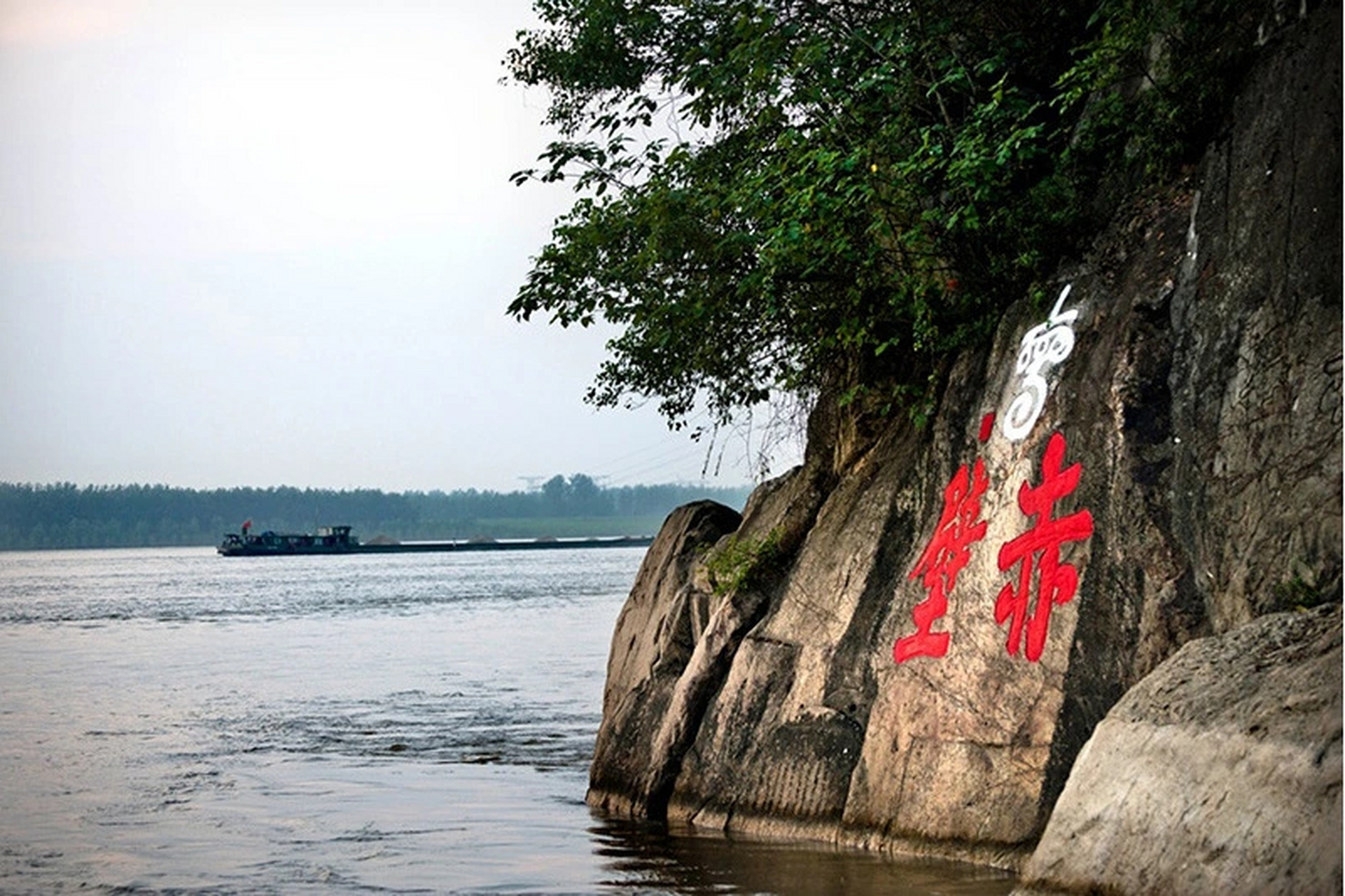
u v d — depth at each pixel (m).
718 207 13.92
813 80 13.65
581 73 16.56
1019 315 12.16
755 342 15.33
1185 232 10.95
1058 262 12.08
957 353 13.12
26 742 21.47
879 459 13.58
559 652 37.06
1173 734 7.83
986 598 11.06
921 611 11.74
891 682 11.66
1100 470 10.52
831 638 12.69
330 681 30.62
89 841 13.80
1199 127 11.22
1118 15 12.08
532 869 11.78
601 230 14.95
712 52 14.78
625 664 15.73
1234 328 10.10
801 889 10.18
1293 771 7.03
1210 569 9.70
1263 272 10.03
